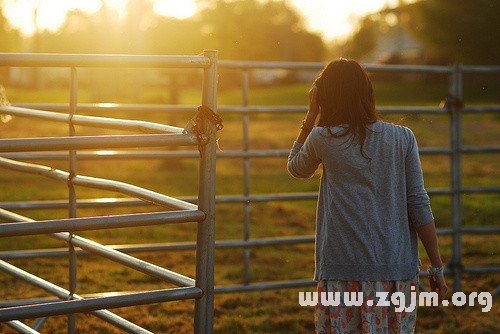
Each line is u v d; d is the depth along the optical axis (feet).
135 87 98.63
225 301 32.60
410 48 262.88
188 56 14.99
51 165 75.46
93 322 28.43
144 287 33.63
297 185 71.36
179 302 31.65
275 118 155.12
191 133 14.99
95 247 18.54
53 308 14.06
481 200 63.93
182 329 28.22
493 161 92.07
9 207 27.96
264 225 51.55
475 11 173.58
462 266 33.88
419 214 16.69
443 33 176.86
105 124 17.75
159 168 80.94
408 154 16.84
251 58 264.72
